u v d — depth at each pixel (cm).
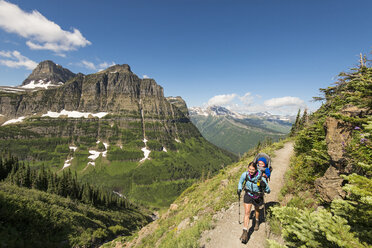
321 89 1166
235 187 1085
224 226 743
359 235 333
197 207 1274
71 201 7794
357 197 390
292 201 684
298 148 1203
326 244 342
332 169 617
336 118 662
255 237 596
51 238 1109
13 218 1030
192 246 676
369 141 498
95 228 5081
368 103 605
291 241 396
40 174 9300
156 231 1481
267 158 684
